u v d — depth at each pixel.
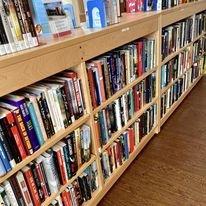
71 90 1.14
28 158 0.99
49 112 1.06
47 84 1.09
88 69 1.21
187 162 1.78
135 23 1.43
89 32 1.16
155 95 1.97
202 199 1.48
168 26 2.05
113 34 1.27
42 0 1.07
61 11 1.14
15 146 0.94
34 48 0.91
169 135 2.09
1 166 0.89
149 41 1.70
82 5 1.37
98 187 1.48
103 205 1.50
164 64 2.01
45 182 1.12
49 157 1.09
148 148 1.96
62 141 1.17
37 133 1.02
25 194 1.03
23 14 0.88
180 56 2.28
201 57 2.91
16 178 0.98
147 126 1.93
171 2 1.91
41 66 0.93
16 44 0.88
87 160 1.33
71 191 1.27
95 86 1.29
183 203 1.46
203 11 2.70
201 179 1.62
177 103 2.46
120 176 1.69
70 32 1.17
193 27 2.42
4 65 0.80
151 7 1.79
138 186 1.61
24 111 0.95
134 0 1.80
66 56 1.03
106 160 1.50
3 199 0.94
